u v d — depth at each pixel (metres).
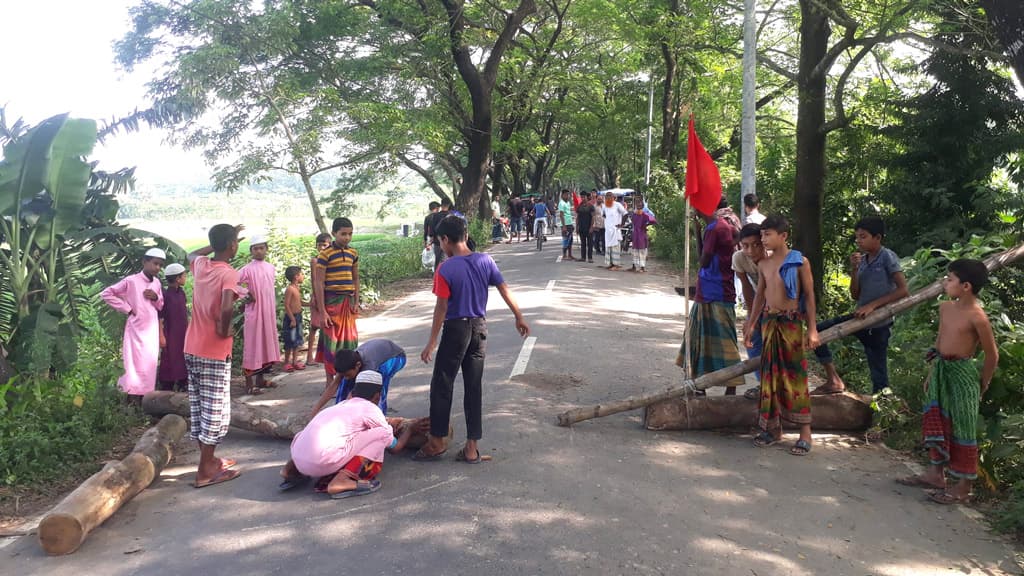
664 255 21.48
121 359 7.98
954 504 4.76
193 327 5.23
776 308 5.70
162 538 4.41
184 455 5.93
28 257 9.67
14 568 4.09
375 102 21.06
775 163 18.16
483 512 4.64
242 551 4.21
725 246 6.44
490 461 5.52
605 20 26.62
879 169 14.81
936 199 12.62
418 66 23.59
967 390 4.69
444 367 5.45
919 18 12.20
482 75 24.23
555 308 12.34
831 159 15.62
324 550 4.20
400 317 12.59
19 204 9.48
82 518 4.27
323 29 21.81
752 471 5.32
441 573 3.91
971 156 12.75
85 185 9.80
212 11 15.94
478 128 24.56
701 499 4.84
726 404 6.17
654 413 6.16
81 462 5.79
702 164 6.19
